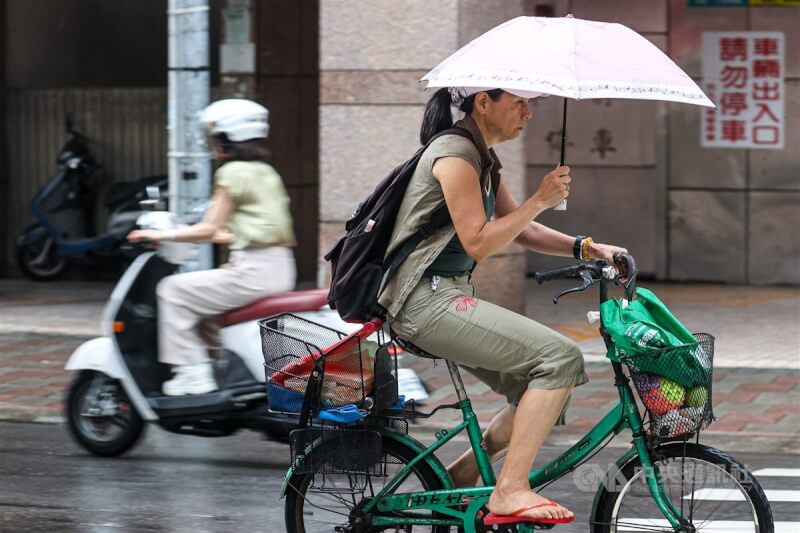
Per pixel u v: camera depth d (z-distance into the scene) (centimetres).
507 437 1491
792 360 2944
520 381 1463
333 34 3209
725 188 4150
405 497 1465
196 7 2625
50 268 4244
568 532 1733
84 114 4291
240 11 3672
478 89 1411
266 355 1491
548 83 1309
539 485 1466
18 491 1955
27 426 2436
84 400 2178
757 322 3466
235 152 2064
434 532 1505
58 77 4306
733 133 4125
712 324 3428
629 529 1448
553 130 4278
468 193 1387
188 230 2044
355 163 3234
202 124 2105
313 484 1480
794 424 2367
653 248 4234
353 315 1446
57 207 4147
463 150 1396
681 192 4191
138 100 4244
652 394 1364
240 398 2053
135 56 4244
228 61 3706
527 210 1372
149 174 4253
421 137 1462
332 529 1503
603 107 4225
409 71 3177
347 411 1431
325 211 3262
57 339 3244
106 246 4106
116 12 4244
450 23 3139
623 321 1374
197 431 2105
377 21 3181
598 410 2480
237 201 2052
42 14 4297
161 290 2073
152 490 1964
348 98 3219
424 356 1480
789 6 4041
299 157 4084
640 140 4203
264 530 1747
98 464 2136
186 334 2069
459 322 1406
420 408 2486
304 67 4069
